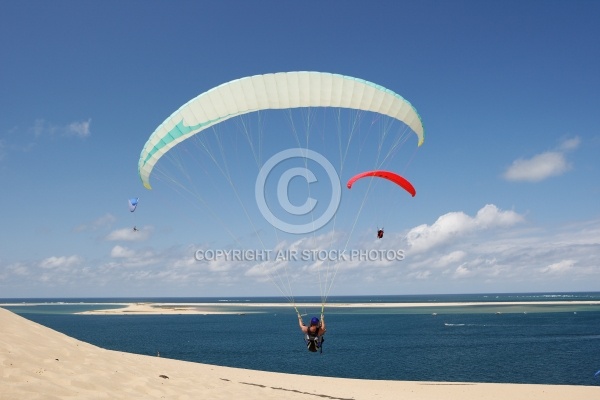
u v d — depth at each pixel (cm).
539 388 2231
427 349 4478
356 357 4053
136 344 5175
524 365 3519
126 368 1163
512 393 2114
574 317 9038
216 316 11438
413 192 1811
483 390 2181
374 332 6300
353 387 2117
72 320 9844
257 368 3550
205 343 5238
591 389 2223
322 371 3400
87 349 1226
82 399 841
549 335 5597
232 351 4541
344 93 1664
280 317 10744
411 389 2167
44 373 924
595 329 6309
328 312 12744
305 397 1474
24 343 1064
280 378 2142
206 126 1669
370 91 1669
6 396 766
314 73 1639
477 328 6738
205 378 1361
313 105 1675
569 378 3044
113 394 927
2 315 1215
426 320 8719
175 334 6388
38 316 11656
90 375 992
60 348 1126
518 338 5294
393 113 1717
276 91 1648
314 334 1441
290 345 4984
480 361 3728
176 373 1320
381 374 3266
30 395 796
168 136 1683
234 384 1391
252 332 6662
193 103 1638
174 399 1011
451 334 5878
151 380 1112
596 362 3619
